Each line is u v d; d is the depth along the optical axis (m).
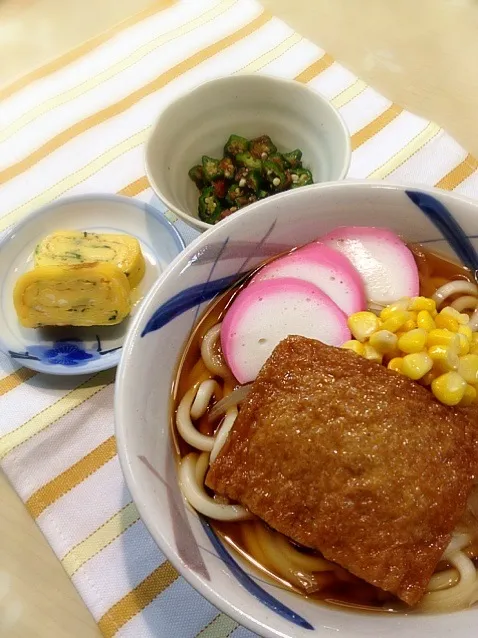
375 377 0.18
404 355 0.19
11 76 0.38
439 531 0.16
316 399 0.17
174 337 0.20
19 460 0.24
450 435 0.17
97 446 0.24
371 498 0.16
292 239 0.22
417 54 0.37
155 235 0.31
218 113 0.30
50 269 0.26
